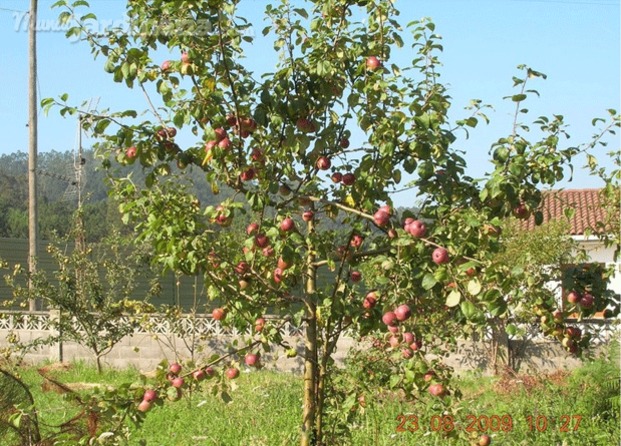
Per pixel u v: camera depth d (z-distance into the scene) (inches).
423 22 198.1
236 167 194.1
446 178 185.6
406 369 191.5
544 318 194.4
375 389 226.8
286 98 194.7
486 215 176.9
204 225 185.2
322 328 207.2
